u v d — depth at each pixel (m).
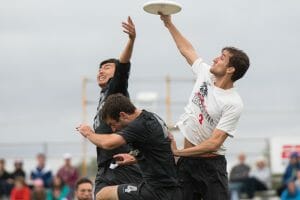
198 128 9.57
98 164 10.35
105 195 9.34
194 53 10.17
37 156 24.17
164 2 9.94
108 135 8.70
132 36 9.91
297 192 21.72
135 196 9.06
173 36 10.36
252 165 25.42
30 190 22.61
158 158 8.81
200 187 9.69
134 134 8.66
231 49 9.52
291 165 22.67
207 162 9.66
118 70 10.05
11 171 24.66
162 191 8.88
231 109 9.37
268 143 25.47
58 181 21.73
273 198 23.64
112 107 8.77
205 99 9.57
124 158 8.97
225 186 9.71
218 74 9.51
